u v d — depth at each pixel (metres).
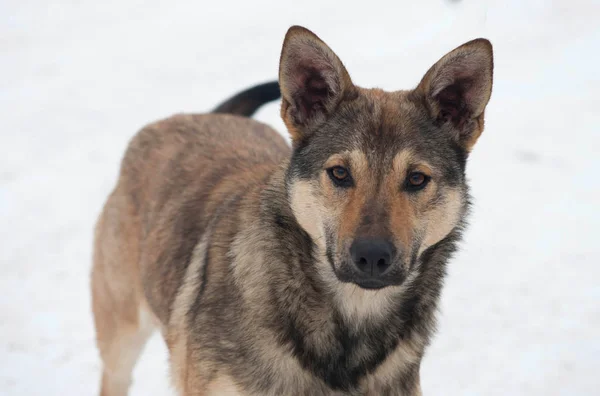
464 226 4.79
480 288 8.22
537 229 9.38
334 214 4.38
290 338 4.50
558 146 11.66
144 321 6.11
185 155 5.91
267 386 4.48
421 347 4.81
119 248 6.02
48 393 6.73
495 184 10.54
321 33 17.44
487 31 16.95
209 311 4.68
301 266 4.52
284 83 4.69
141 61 16.91
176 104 14.20
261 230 4.64
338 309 4.56
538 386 6.64
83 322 7.78
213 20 19.31
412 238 4.34
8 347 7.33
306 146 4.65
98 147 12.34
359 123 4.53
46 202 10.46
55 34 19.11
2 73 16.34
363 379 4.67
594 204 9.91
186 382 4.86
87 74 16.20
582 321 7.55
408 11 18.16
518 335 7.40
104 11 20.81
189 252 5.30
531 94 13.83
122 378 6.32
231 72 15.86
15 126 13.31
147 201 5.85
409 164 4.40
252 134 6.24
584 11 17.86
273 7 19.58
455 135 4.76
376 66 15.20
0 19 20.28
